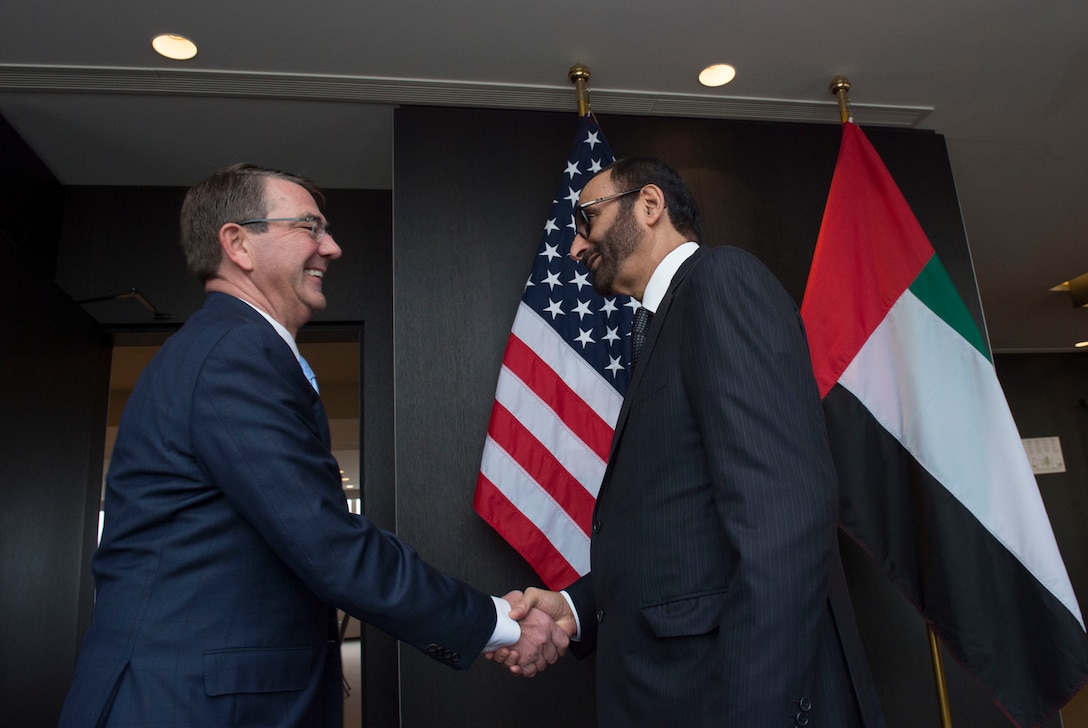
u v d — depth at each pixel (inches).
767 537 36.7
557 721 90.9
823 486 38.1
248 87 104.4
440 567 94.0
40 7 87.8
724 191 114.7
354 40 97.2
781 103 115.4
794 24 99.0
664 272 54.9
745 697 35.2
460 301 102.7
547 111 113.3
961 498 81.7
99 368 123.9
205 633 39.6
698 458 43.8
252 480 40.5
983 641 77.4
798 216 115.3
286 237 52.3
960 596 78.9
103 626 40.4
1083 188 150.0
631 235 56.7
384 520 121.5
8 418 93.7
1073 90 115.9
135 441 43.1
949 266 118.4
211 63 99.7
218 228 51.5
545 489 87.4
